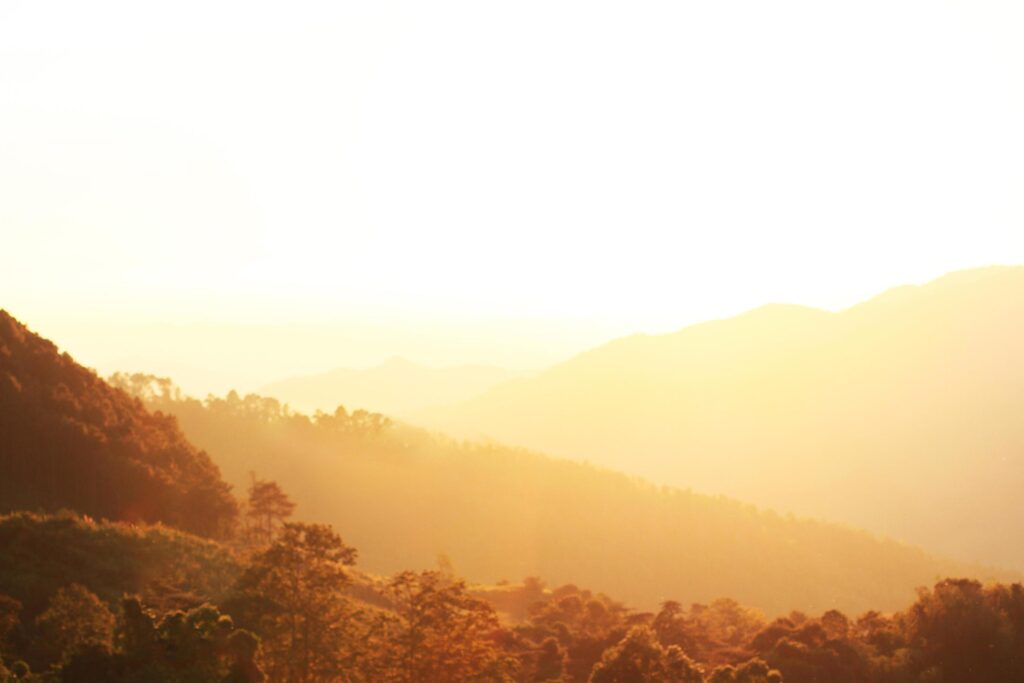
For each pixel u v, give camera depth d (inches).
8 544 2928.2
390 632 2079.2
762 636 4097.0
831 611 4335.6
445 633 2097.7
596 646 3580.2
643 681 2832.2
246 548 4284.0
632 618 4628.4
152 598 2546.8
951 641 3996.1
